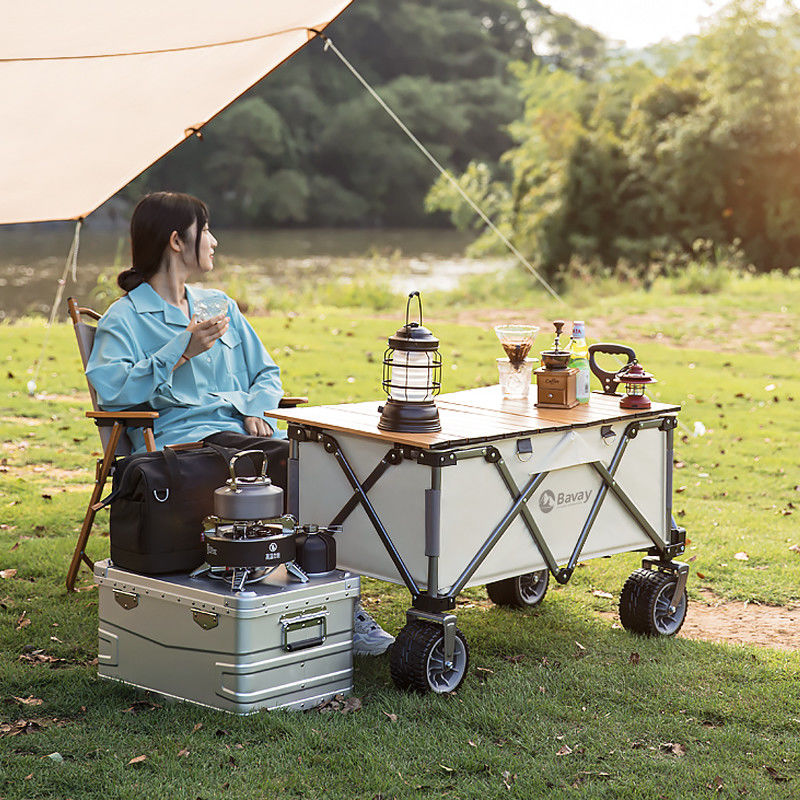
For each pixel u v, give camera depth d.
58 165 5.02
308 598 2.95
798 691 3.12
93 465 5.97
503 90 48.97
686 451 6.57
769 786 2.56
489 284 19.41
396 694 3.06
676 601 3.66
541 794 2.51
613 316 12.81
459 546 3.06
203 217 3.92
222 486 3.10
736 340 11.15
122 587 3.07
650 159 22.36
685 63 23.05
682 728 2.87
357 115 47.09
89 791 2.51
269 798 2.49
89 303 16.64
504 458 3.13
